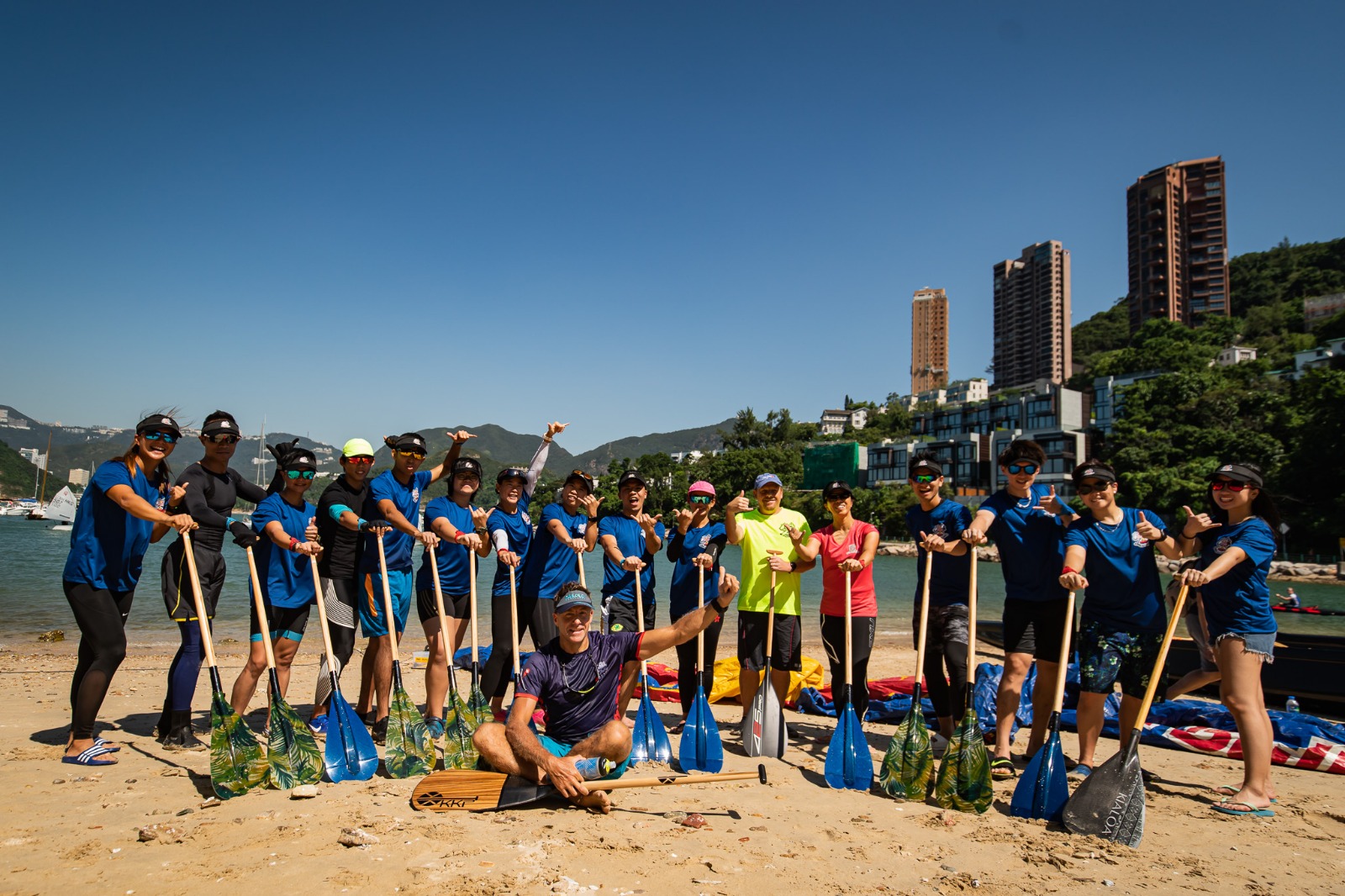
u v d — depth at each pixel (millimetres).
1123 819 4328
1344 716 7988
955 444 84188
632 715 7391
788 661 6199
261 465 22062
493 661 6082
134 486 5191
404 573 6070
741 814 4629
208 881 3504
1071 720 7160
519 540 6477
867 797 5070
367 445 5871
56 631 12328
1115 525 5242
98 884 3453
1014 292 191250
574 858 3848
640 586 6164
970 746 4902
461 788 4504
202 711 7020
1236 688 4953
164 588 5621
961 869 3916
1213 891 3727
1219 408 58844
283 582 5695
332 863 3699
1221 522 5207
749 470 96375
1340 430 47188
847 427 138500
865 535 6219
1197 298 146875
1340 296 102938
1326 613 13344
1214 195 147625
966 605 6020
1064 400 79625
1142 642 5234
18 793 4613
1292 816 4832
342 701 5211
